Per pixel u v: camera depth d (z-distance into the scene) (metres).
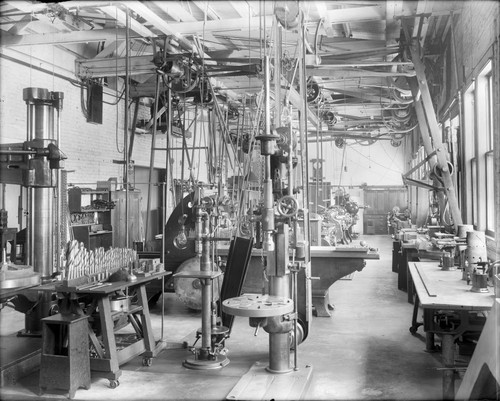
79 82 8.73
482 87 5.96
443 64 8.26
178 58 6.63
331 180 20.11
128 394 3.76
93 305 4.06
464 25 6.63
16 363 4.07
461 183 6.92
